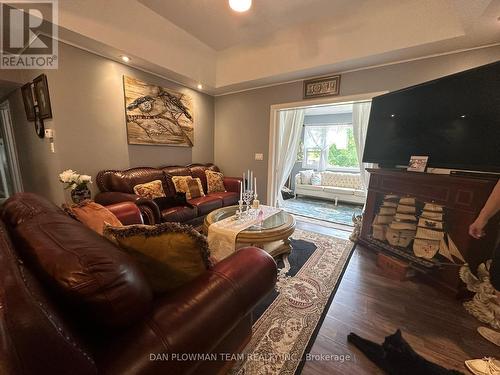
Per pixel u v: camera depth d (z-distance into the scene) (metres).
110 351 0.56
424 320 1.51
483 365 1.17
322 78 3.18
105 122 2.72
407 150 2.24
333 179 5.41
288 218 2.34
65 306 0.57
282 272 2.05
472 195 1.69
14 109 3.27
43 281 0.58
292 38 2.91
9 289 0.41
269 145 3.82
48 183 2.69
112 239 0.82
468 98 1.77
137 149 3.12
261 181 4.02
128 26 2.49
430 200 2.00
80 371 0.44
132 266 0.65
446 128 1.92
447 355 1.25
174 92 3.52
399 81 2.66
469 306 1.60
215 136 4.48
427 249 1.99
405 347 1.27
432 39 2.17
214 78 3.78
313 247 2.60
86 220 1.23
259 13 2.43
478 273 1.71
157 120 3.30
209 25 2.71
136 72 2.97
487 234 1.74
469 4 1.69
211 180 3.69
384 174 2.40
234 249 1.91
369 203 2.59
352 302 1.68
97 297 0.55
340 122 5.63
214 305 0.76
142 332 0.61
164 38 2.86
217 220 2.25
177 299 0.74
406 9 2.23
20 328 0.37
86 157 2.59
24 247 0.69
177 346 0.62
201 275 0.87
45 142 2.56
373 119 2.59
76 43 2.33
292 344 1.29
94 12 2.21
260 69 3.33
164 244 0.82
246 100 3.98
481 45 2.21
